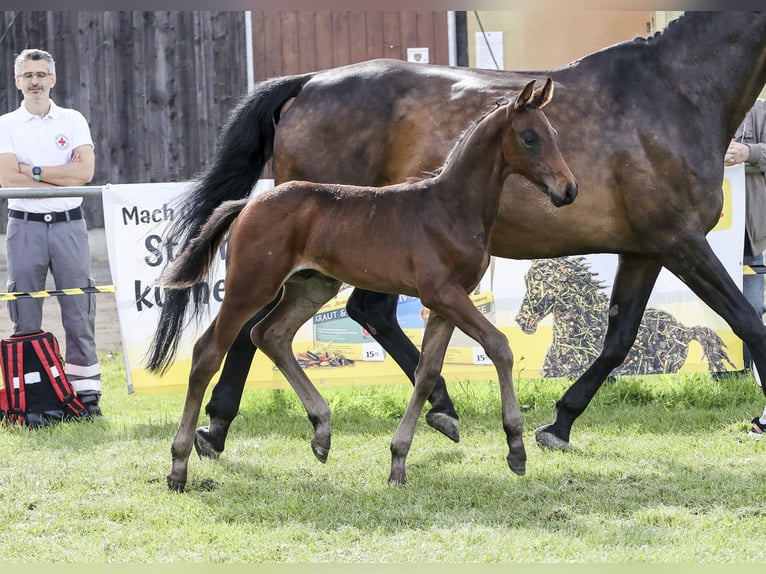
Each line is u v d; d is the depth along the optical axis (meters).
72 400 10.26
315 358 10.44
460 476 7.85
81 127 10.88
